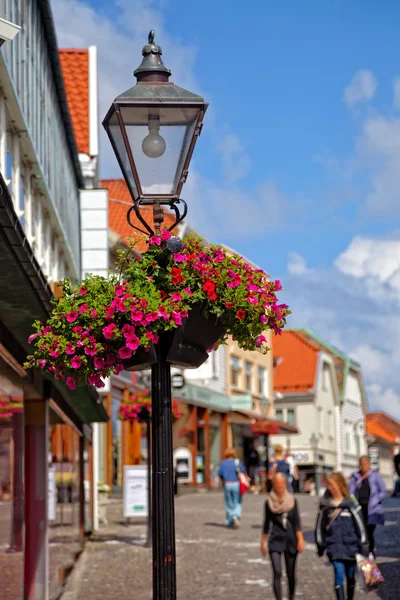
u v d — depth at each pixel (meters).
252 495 45.38
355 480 18.20
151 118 6.84
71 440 18.44
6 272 8.12
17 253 7.64
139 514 25.25
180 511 31.75
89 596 14.79
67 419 17.42
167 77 7.03
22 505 11.72
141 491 25.31
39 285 8.57
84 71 30.67
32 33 13.92
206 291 6.74
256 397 57.03
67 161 20.33
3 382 10.12
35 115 14.15
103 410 19.22
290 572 12.98
